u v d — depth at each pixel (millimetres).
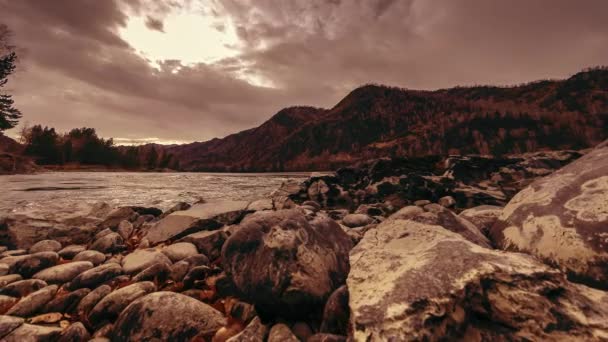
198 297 3859
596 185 3609
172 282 4277
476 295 2156
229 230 6160
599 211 3234
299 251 3426
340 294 2939
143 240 6379
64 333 3059
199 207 8102
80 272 4605
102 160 123812
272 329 2928
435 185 11375
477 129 161125
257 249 3670
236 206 8227
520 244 3682
